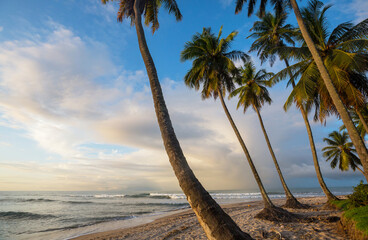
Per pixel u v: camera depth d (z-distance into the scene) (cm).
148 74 445
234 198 4650
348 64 832
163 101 406
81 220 2102
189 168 319
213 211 271
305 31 761
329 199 1255
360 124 2003
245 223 959
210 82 1408
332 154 3156
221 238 249
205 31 1491
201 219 271
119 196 7188
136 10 557
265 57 1603
